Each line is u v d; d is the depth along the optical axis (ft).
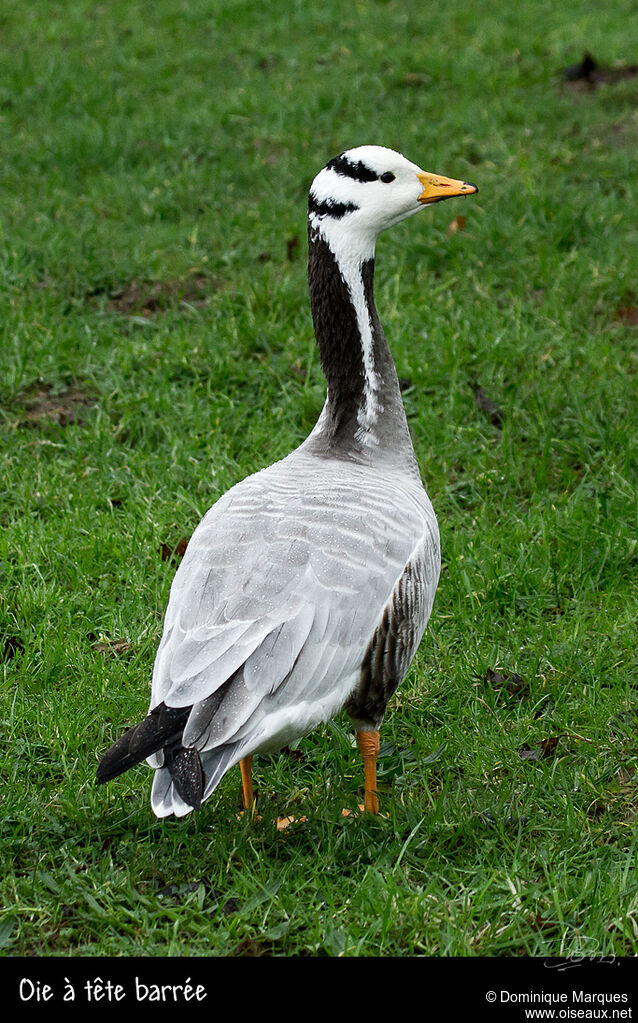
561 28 80.18
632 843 26.35
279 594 24.29
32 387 45.80
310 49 79.36
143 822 27.17
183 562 26.48
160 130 66.23
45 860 26.37
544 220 55.36
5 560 35.94
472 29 82.58
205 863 25.95
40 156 63.46
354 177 29.66
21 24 86.33
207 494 39.81
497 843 26.63
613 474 39.88
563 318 48.39
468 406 43.91
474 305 49.83
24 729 30.17
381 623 25.52
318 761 29.73
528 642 33.60
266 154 64.03
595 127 66.74
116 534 37.24
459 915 24.16
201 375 46.16
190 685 22.93
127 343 47.11
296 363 46.21
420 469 40.88
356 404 29.63
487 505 39.40
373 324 29.84
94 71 75.56
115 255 53.67
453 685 31.96
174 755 22.36
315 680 24.06
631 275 51.03
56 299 50.88
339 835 26.43
